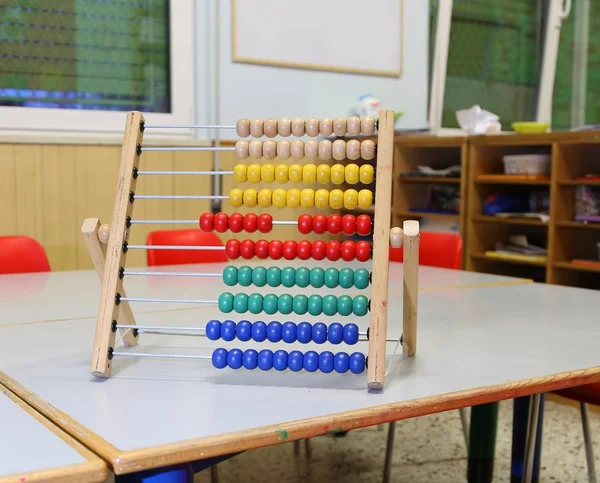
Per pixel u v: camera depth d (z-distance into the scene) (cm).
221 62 364
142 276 226
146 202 346
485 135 358
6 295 191
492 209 367
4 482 73
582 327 153
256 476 243
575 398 189
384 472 225
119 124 348
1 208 313
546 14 466
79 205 333
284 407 100
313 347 140
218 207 362
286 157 131
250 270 125
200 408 99
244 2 367
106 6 342
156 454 82
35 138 318
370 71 412
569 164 339
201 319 162
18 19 321
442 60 439
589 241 355
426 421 297
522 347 135
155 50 357
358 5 404
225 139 366
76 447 83
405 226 118
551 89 479
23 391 106
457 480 241
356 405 100
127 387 109
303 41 387
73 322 158
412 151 403
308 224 126
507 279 225
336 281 122
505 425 289
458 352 131
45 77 330
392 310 172
